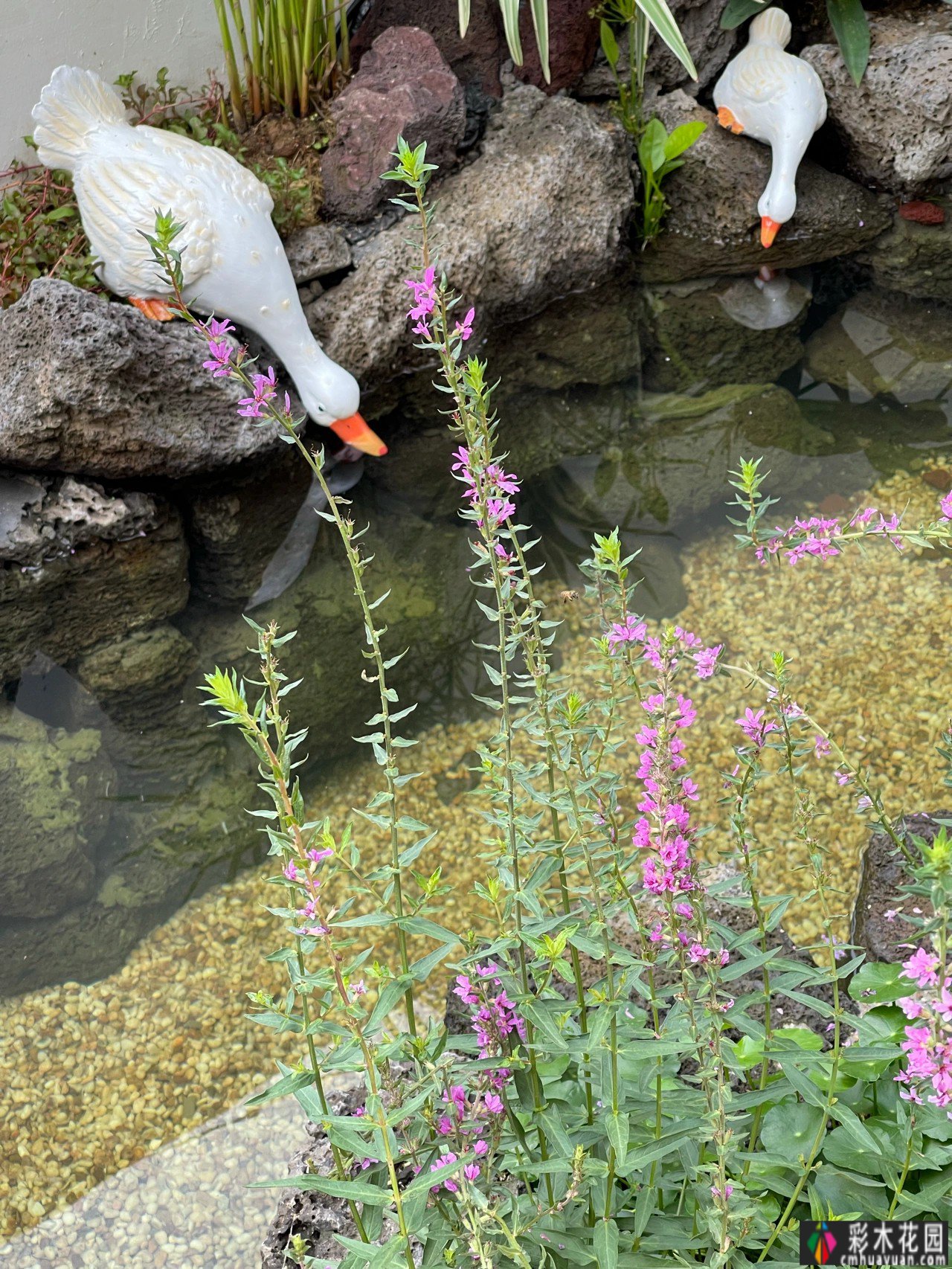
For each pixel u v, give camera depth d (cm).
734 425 375
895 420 373
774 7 489
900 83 445
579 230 434
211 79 439
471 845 270
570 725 130
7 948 260
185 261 343
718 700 296
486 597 330
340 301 390
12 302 369
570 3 452
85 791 281
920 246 446
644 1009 156
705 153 455
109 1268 204
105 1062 238
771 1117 149
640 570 332
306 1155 178
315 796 287
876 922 213
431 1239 128
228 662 311
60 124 352
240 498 356
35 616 310
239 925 261
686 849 111
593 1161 120
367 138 406
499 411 388
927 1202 126
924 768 270
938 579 321
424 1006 237
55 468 324
